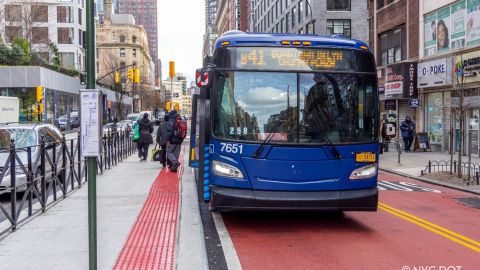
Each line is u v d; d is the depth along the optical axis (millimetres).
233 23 123188
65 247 6949
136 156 23141
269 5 76000
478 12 21656
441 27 24938
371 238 7918
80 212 9562
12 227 7973
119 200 10906
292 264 6473
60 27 70688
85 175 14273
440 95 25219
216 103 8195
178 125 15969
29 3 49875
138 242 7301
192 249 7043
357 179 8117
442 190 13797
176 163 16078
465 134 22953
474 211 10484
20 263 6176
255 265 6445
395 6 30094
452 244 7547
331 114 8172
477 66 21516
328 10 51312
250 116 8094
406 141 26203
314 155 8000
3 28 48875
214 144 8141
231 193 7887
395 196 12586
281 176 7938
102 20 133125
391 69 28219
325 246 7406
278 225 8930
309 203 7832
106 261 6301
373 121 8312
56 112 48625
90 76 5262
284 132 8055
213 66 8250
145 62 140375
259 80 8211
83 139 5195
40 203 9672
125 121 47719
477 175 14430
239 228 8711
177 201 10781
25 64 46312
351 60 8375
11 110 23641
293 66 8258
